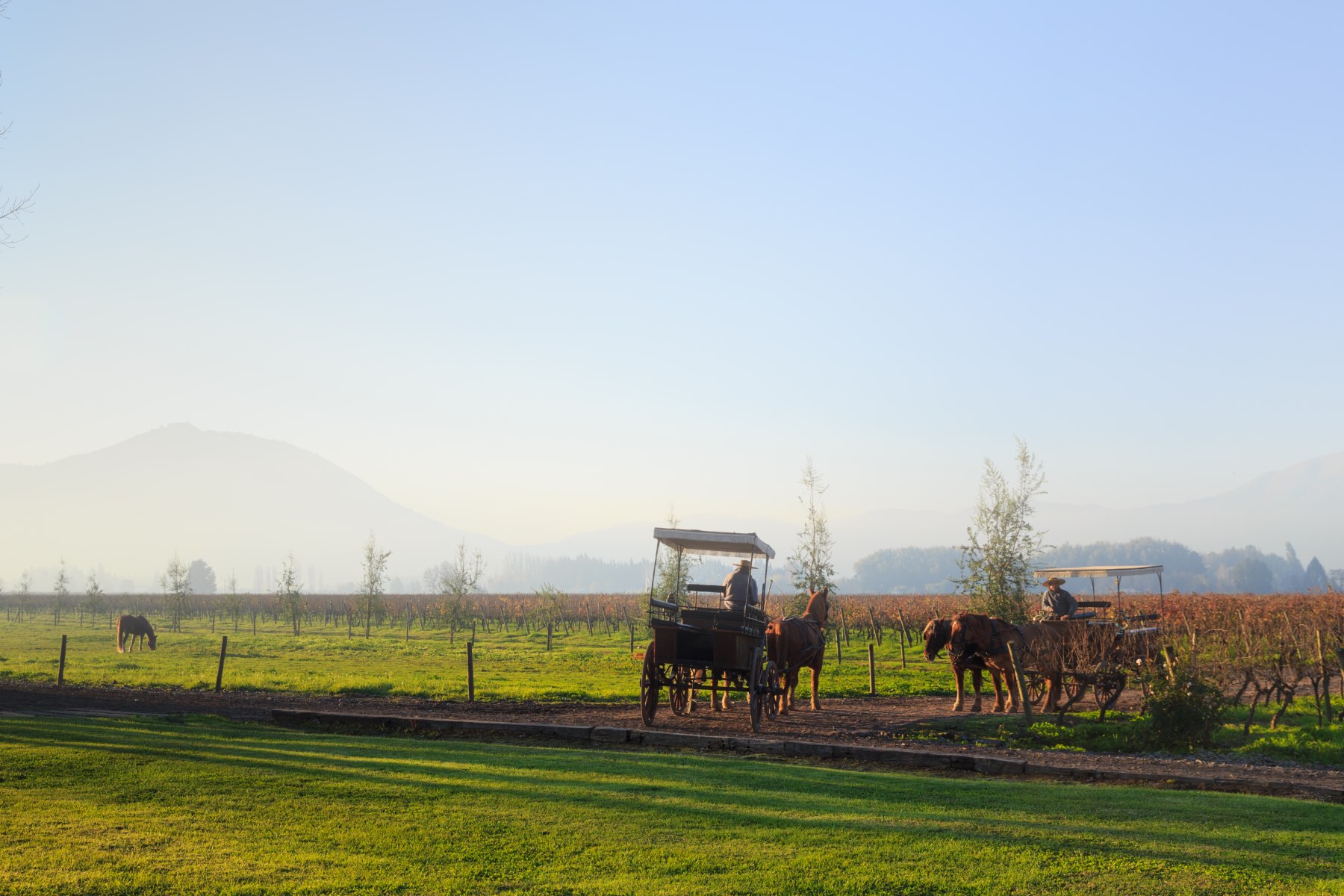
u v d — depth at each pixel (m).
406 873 7.59
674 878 7.57
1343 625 28.12
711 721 18.69
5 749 12.37
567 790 10.84
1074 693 20.94
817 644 20.50
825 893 7.30
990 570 28.47
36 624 72.25
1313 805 11.09
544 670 31.53
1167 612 33.00
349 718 17.64
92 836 8.37
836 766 14.05
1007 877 7.75
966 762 14.01
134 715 17.78
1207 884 7.65
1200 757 15.38
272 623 75.69
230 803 9.84
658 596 27.72
